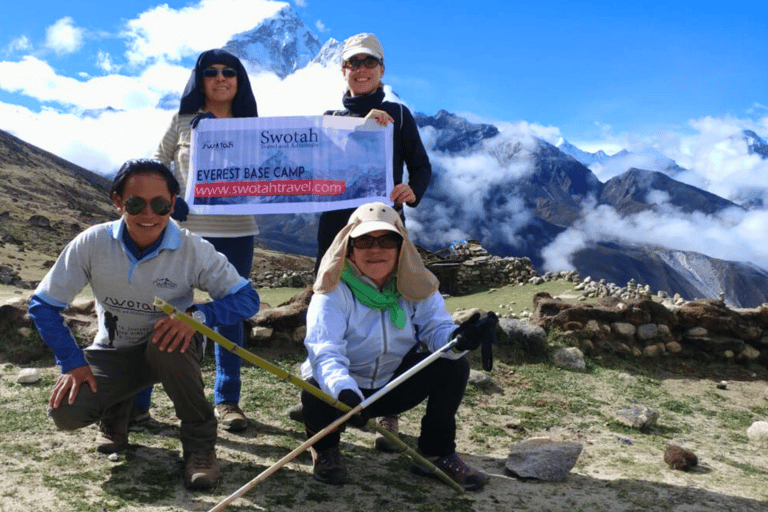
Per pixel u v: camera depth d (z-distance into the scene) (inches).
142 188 123.5
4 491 122.3
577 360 260.4
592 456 171.5
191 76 184.7
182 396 131.9
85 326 228.8
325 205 183.3
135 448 150.6
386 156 184.2
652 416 201.9
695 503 139.5
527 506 134.3
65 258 129.8
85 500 121.5
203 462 133.4
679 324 288.7
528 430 192.2
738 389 259.4
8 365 204.8
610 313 278.1
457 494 138.8
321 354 130.5
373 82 187.9
